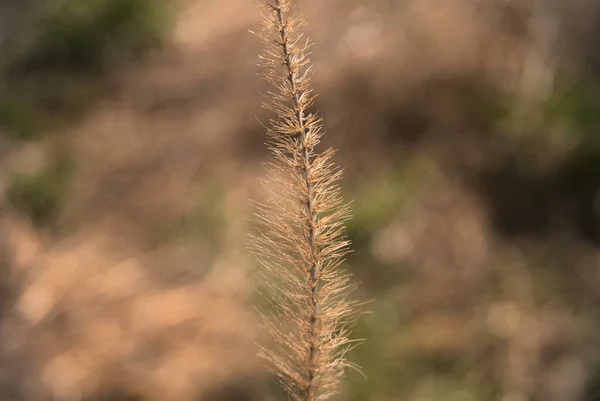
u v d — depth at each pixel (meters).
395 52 4.49
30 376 3.55
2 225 4.19
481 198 4.05
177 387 3.45
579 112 4.21
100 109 5.03
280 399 3.26
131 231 4.25
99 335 3.70
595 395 3.22
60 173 4.53
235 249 3.97
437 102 4.32
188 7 5.63
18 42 5.43
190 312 3.74
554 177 4.04
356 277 3.67
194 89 4.97
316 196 1.26
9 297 3.90
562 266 3.77
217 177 4.37
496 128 4.23
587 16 4.65
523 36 4.61
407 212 3.90
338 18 4.83
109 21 5.38
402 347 3.41
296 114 1.23
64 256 4.10
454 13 4.62
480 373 3.36
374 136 4.27
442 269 3.71
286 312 1.38
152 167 4.55
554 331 3.47
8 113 4.88
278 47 1.21
